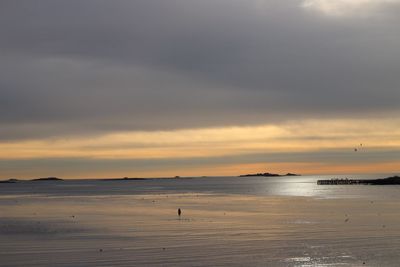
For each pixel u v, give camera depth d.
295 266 38.66
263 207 101.94
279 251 44.09
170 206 109.75
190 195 173.00
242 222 68.94
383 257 41.28
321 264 39.16
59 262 40.28
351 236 52.88
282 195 164.38
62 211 96.44
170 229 60.78
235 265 39.00
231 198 146.88
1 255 43.16
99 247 46.78
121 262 40.06
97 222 71.31
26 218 79.62
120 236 54.38
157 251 44.47
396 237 51.91
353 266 38.47
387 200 124.19
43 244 48.78
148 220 73.88
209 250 44.78
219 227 62.44
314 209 94.12
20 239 52.41
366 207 98.44
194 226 63.97
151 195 176.50
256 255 42.41
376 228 60.19
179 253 43.50
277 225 64.31
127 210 97.62
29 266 39.09
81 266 38.88
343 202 117.25
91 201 136.75
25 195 185.62
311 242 48.88
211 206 107.56
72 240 51.50
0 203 129.38
